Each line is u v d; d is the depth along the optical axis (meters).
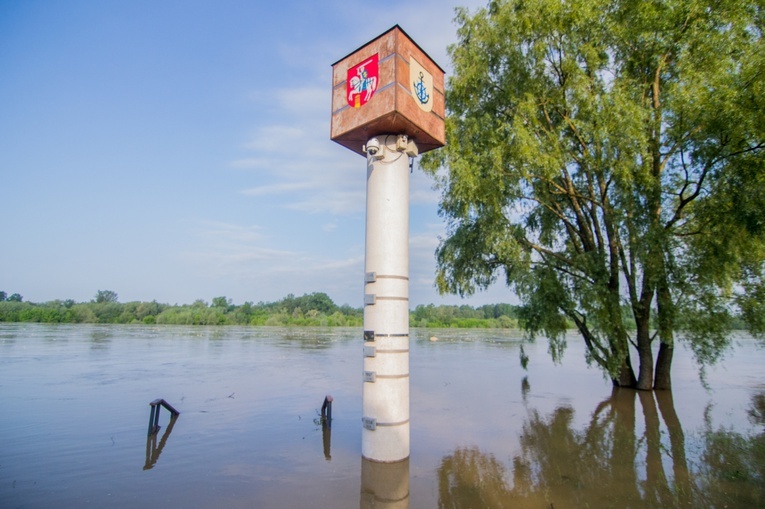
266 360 28.47
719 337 15.35
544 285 17.17
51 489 7.38
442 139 10.18
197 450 9.69
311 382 19.70
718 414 14.22
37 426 11.68
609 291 16.84
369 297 9.02
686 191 16.67
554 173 15.34
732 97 13.01
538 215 20.72
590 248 18.78
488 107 17.62
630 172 15.15
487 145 16.53
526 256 17.61
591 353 18.50
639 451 10.04
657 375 18.67
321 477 8.00
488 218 16.53
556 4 15.42
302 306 123.88
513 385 19.80
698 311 15.38
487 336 64.81
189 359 28.47
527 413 14.00
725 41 14.21
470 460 9.12
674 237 15.85
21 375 20.75
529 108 15.71
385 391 8.80
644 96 16.61
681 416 13.87
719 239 14.73
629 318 18.94
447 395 16.97
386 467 8.49
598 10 16.14
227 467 8.55
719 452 10.01
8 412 13.29
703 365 16.55
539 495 7.35
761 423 12.98
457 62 17.45
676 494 7.48
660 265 15.20
